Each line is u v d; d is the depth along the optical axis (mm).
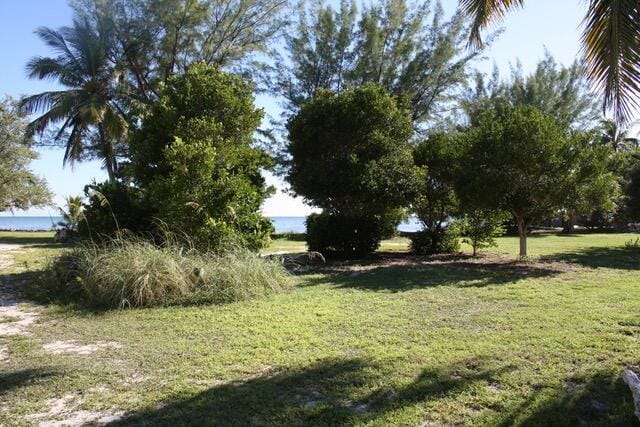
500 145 11516
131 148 11195
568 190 11453
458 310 6828
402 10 26547
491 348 5012
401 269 11117
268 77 27938
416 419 3512
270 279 8516
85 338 5770
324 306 7234
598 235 27297
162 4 24234
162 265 7941
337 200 13797
